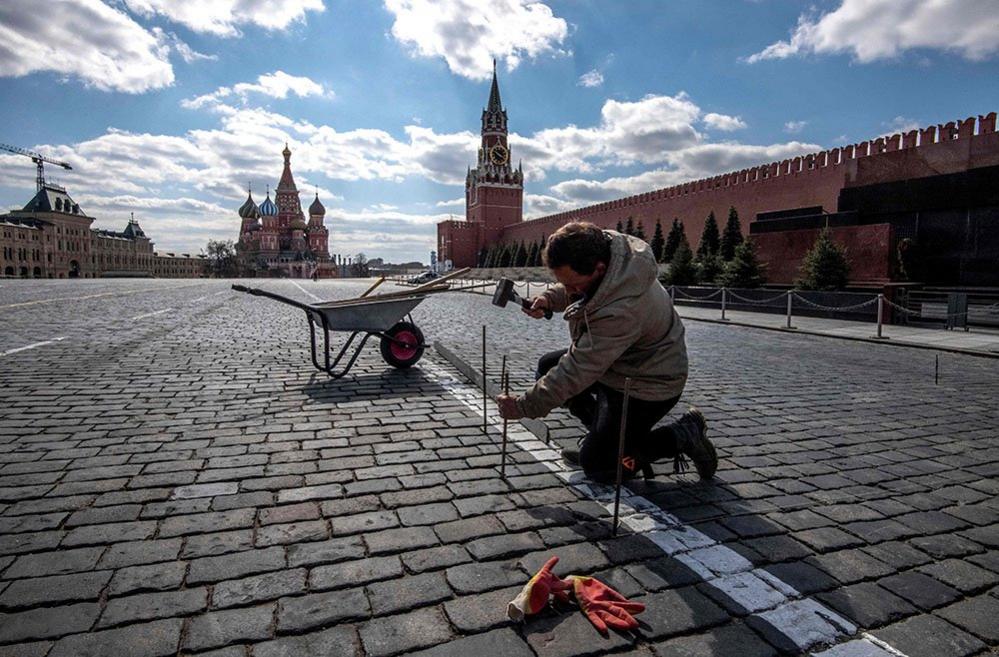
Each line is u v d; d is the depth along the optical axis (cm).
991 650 191
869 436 446
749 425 472
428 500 299
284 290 3381
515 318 1467
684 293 2233
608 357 267
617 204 5175
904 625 204
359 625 198
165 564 234
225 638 189
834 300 1612
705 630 199
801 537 268
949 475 360
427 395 541
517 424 443
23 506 285
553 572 232
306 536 259
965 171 1659
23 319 1168
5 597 208
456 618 202
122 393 531
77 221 11575
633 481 334
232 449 376
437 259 9400
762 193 3522
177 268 15575
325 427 430
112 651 182
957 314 1363
